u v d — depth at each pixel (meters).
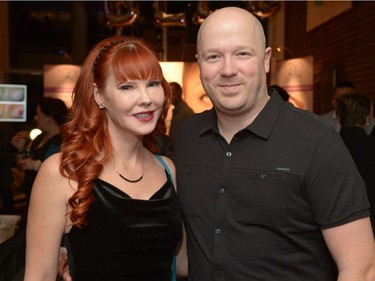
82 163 1.44
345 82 4.23
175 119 4.66
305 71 6.18
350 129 2.68
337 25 5.63
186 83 6.43
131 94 1.44
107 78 1.45
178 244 1.70
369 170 2.52
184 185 1.59
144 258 1.48
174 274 1.61
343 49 5.43
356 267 1.32
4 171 3.59
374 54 4.53
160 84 1.50
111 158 1.51
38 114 3.17
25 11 10.27
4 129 3.88
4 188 3.57
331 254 1.39
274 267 1.42
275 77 6.62
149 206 1.50
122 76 1.42
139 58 1.43
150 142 1.68
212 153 1.55
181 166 1.62
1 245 2.12
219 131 1.54
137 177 1.54
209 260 1.49
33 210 1.43
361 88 4.86
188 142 1.63
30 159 3.11
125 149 1.53
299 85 6.25
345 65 5.35
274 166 1.42
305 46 7.02
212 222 1.50
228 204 1.47
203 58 1.46
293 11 7.70
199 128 1.62
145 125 1.47
